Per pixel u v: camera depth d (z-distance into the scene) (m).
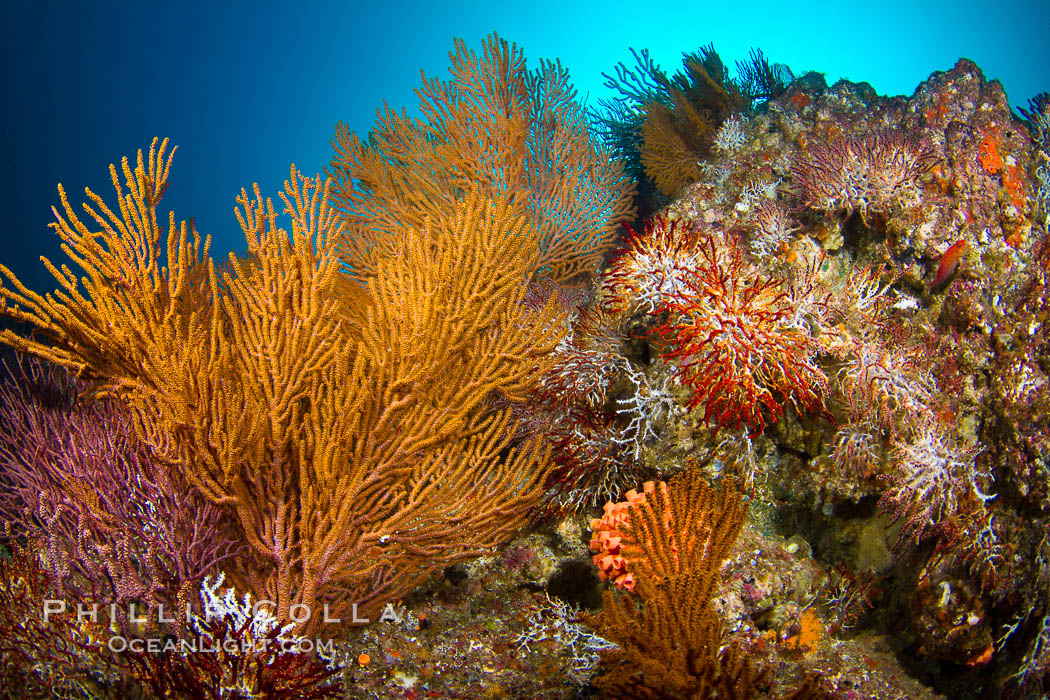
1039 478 0.79
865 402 0.83
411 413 0.81
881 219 0.92
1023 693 0.79
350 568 0.82
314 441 0.78
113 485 0.81
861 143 0.96
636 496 0.80
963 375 0.86
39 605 0.77
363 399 0.77
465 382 0.86
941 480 0.81
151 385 0.74
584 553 0.98
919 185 0.91
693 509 0.71
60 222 0.71
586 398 0.96
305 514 0.78
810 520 0.91
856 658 0.83
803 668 0.80
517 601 0.95
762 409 0.85
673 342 0.86
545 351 0.89
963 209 0.89
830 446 0.85
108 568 0.79
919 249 0.89
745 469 0.87
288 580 0.81
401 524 0.82
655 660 0.64
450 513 0.85
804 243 0.98
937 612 0.81
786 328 0.82
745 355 0.80
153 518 0.78
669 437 0.89
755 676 0.63
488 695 0.78
